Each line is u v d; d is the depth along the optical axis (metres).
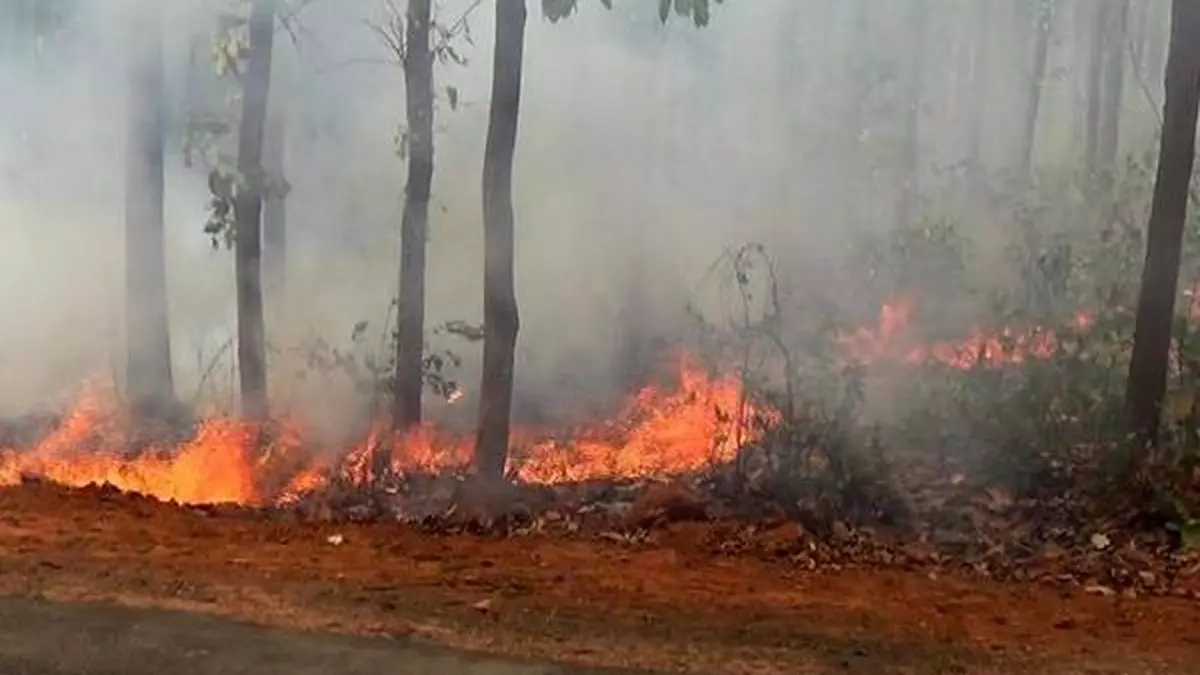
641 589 6.05
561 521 7.82
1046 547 7.23
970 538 7.40
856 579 6.52
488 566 6.43
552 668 4.79
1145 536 7.27
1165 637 5.60
